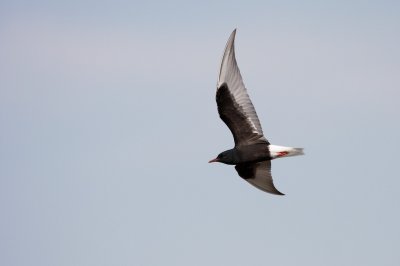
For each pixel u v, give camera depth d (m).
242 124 27.05
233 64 26.89
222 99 27.02
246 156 26.89
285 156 26.78
